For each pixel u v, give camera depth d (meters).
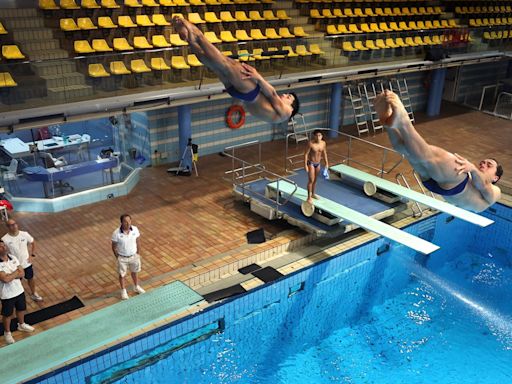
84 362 7.31
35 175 11.52
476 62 18.77
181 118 13.89
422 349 9.19
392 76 19.50
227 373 8.32
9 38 12.44
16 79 9.75
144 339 7.88
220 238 10.83
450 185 3.30
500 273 11.72
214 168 14.66
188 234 10.98
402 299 10.67
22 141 14.32
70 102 10.53
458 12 22.17
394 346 9.27
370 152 16.17
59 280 9.26
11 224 8.01
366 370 8.65
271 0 16.70
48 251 10.21
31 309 8.43
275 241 10.70
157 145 14.59
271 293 9.42
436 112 20.75
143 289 8.98
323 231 10.56
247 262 10.07
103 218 11.62
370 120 19.55
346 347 9.22
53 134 16.39
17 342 7.61
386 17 19.56
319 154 10.95
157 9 14.60
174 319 8.23
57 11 13.23
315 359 8.87
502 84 22.83
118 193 12.77
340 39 14.69
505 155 16.06
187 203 12.48
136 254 8.56
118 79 11.06
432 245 9.76
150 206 12.28
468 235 13.28
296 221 11.02
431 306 10.46
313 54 14.19
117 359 7.67
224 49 12.41
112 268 9.68
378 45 15.72
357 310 10.31
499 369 8.73
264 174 14.20
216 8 15.78
